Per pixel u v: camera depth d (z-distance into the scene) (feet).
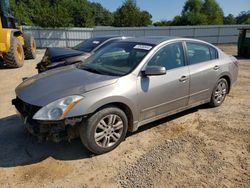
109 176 9.86
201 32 85.92
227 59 16.99
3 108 17.42
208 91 15.74
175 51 13.71
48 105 9.98
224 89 17.24
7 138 12.84
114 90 10.91
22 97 10.95
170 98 13.25
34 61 44.78
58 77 12.17
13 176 9.89
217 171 10.14
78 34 82.64
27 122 10.36
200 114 15.87
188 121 14.83
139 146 12.00
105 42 24.34
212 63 15.70
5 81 26.91
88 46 24.73
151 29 83.97
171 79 13.03
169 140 12.60
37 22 81.66
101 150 11.12
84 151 11.57
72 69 13.46
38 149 11.79
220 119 15.15
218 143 12.32
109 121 11.07
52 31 81.35
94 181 9.59
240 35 47.55
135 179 9.67
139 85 11.75
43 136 10.18
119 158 11.03
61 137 10.21
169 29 84.69
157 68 11.69
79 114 10.03
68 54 21.84
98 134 10.87
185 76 13.74
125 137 12.69
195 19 133.08
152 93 12.27
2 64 37.68
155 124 14.39
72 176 9.87
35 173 10.07
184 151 11.60
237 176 9.84
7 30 33.99
